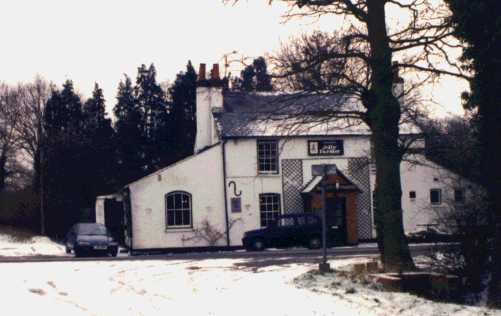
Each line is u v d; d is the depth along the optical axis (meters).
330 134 43.38
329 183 42.16
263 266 24.34
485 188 18.89
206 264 25.97
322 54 20.28
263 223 42.94
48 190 57.38
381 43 20.16
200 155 42.75
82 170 61.53
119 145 70.19
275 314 13.85
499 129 17.81
